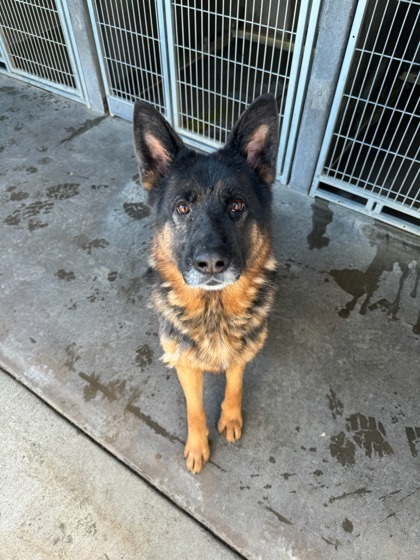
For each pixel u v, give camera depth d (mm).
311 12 3139
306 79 3521
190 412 2344
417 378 2822
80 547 2125
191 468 2375
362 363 2902
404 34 4305
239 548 2125
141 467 2408
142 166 2248
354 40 3117
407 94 5055
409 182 4277
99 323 3135
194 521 2221
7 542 2139
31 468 2406
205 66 5406
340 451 2477
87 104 5402
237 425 2529
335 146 3895
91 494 2309
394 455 2461
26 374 2838
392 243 3777
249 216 2127
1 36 5512
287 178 4305
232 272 1949
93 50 4742
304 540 2150
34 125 5133
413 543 2143
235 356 2258
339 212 4094
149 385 2779
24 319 3160
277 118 2127
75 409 2662
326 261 3609
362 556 2105
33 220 3938
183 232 2064
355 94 4074
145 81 5273
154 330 3086
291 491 2318
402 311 3225
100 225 3891
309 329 3102
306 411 2658
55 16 4754
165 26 3986
